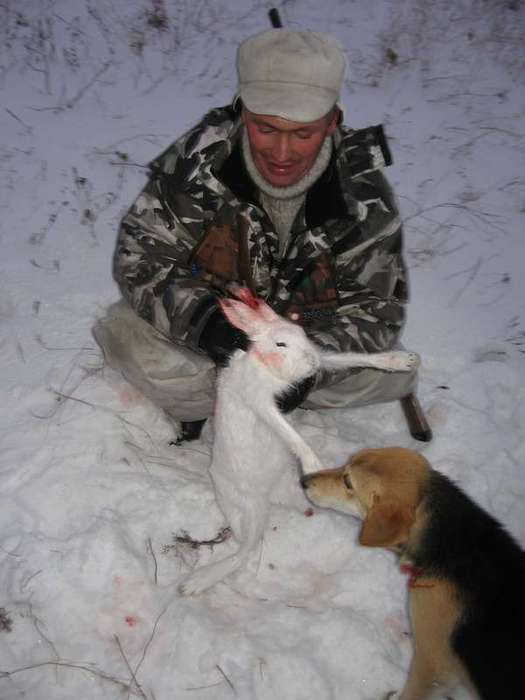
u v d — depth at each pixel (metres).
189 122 2.81
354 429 1.79
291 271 1.52
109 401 1.73
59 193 2.39
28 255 2.15
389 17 3.70
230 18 3.52
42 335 1.90
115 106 2.85
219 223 1.49
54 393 1.73
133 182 2.49
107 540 1.43
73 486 1.54
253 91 1.31
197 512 1.55
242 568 1.47
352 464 1.27
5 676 1.25
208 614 1.37
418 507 1.22
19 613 1.33
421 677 1.25
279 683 1.28
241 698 1.26
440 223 2.52
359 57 3.38
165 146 2.66
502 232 2.51
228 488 1.39
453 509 1.22
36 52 3.08
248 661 1.30
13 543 1.42
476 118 3.09
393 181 2.69
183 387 1.58
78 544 1.42
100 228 2.29
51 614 1.33
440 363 1.98
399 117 3.04
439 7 3.84
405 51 3.47
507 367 1.97
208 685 1.27
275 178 1.40
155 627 1.34
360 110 3.05
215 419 1.38
